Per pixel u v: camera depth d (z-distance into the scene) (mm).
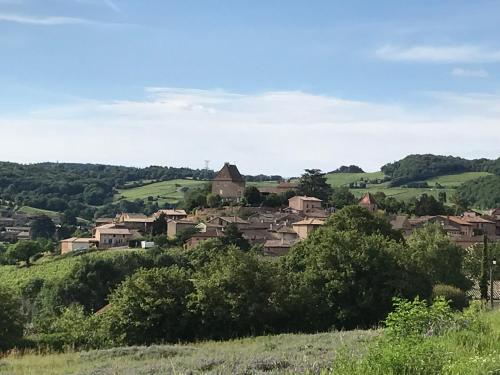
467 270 72812
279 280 39688
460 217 149875
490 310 27391
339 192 177625
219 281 38156
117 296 39375
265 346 23516
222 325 38219
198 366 16281
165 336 37406
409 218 146250
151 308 37094
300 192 174125
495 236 139625
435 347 11219
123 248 127438
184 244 122375
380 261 41312
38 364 22406
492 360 10844
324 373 10883
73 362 23109
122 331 37250
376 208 158375
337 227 64188
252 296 38125
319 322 40281
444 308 16016
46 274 102750
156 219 148125
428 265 60875
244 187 175250
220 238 109000
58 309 74625
